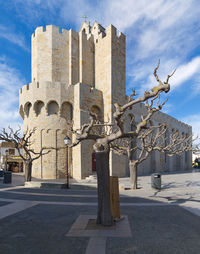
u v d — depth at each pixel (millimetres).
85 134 7441
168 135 41906
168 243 5398
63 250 4934
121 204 10383
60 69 29672
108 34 29922
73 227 6566
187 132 54000
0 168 38219
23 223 7156
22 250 4949
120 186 15453
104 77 29828
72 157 26250
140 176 28781
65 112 26719
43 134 25953
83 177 24719
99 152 6973
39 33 29891
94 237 5742
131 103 6395
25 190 15664
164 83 6109
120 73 30531
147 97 6109
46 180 22969
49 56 29219
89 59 31922
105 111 28688
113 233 6059
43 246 5176
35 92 26203
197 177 26844
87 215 8070
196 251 4922
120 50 31094
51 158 25469
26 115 28031
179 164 48875
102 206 6844
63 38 30391
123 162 28375
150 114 8500
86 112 26375
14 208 9492
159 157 39594
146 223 7184
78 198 12211
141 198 12047
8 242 5453
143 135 16062
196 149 21828
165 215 8281
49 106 26578
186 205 10164
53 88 26000
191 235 6016
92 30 34219
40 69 29297
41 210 9094
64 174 25672
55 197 12531
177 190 15031
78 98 26156
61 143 25938
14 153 39219
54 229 6492
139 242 5445
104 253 4754
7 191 15125
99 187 6969
